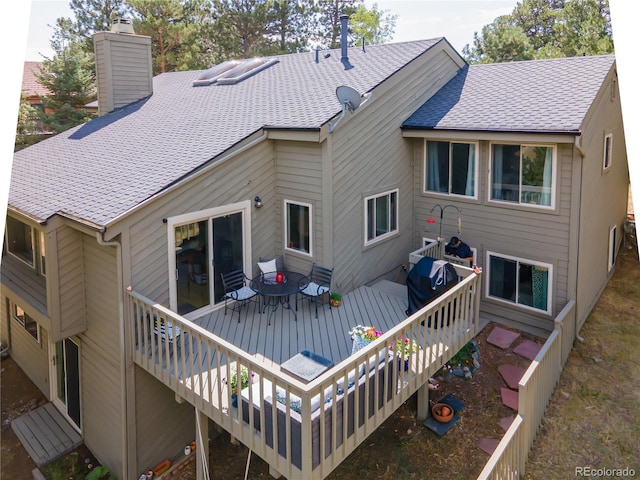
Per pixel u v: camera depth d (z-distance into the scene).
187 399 7.25
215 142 10.02
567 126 9.35
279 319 9.66
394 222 12.16
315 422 5.73
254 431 6.21
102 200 8.58
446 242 12.12
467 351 10.06
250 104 12.21
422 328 9.27
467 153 11.45
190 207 9.00
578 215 9.91
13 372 12.59
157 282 8.61
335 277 10.45
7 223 11.90
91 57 28.42
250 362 6.01
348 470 7.79
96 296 8.69
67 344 10.10
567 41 25.39
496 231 11.23
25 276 10.78
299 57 15.66
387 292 11.03
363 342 7.55
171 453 9.07
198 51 30.42
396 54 12.77
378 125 11.04
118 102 15.91
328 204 9.89
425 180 12.36
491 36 29.72
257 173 10.30
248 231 10.23
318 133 9.30
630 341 10.63
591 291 11.67
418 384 7.63
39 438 9.95
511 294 11.23
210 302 9.77
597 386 9.33
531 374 7.57
